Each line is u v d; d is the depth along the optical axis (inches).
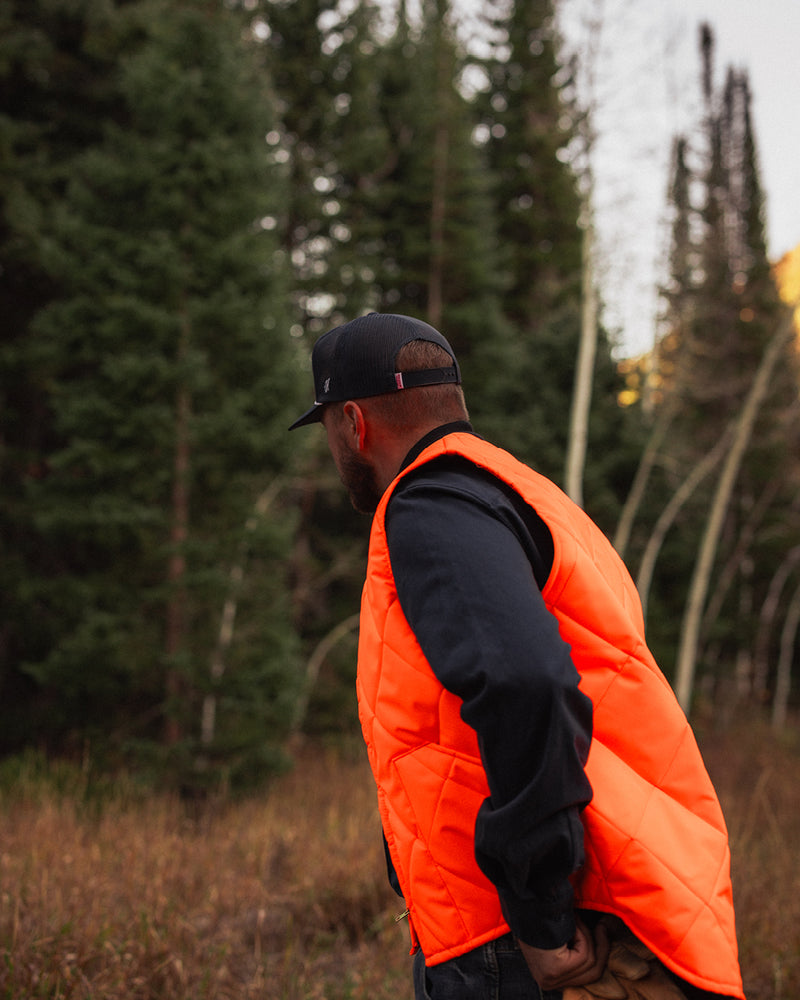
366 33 643.5
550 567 39.0
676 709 39.8
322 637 532.1
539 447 464.1
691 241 528.4
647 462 430.3
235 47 367.9
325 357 46.1
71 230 332.2
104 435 326.3
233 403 329.4
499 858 33.4
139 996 97.4
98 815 204.1
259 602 348.2
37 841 151.2
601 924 37.7
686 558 501.4
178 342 328.2
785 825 226.8
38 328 335.0
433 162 692.1
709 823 39.1
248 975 110.0
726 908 37.3
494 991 37.9
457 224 681.6
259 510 345.7
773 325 524.1
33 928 102.7
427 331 45.6
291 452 343.3
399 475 40.7
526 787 32.6
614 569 45.5
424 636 35.6
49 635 352.8
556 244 788.0
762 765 452.4
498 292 767.1
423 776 38.4
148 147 342.3
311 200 601.6
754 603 792.9
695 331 478.6
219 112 344.5
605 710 38.3
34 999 90.0
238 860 159.3
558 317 505.7
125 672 324.2
